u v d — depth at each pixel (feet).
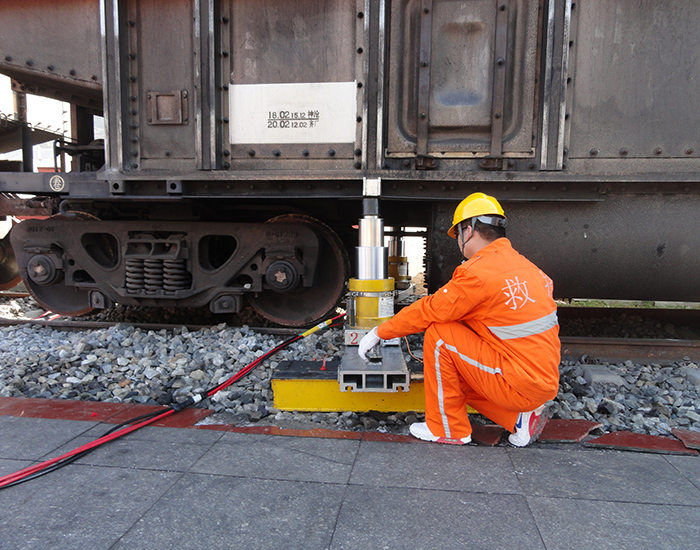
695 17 10.01
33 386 10.42
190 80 11.28
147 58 11.38
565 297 12.35
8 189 12.53
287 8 10.85
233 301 14.06
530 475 6.86
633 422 9.07
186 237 13.82
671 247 11.11
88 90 13.58
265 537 5.41
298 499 6.17
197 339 13.61
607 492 6.41
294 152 11.12
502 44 10.21
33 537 5.39
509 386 7.07
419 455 7.45
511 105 10.54
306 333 10.53
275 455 7.39
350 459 7.29
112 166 11.50
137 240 13.89
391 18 10.60
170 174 11.30
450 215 11.88
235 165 11.32
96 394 10.12
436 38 10.45
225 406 9.55
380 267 9.91
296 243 13.37
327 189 11.35
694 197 10.78
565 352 12.98
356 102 10.82
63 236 14.39
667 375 11.73
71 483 6.53
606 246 11.27
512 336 7.02
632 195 10.94
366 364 8.39
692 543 5.34
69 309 16.21
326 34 10.79
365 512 5.89
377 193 10.50
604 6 10.11
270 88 11.05
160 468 6.95
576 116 10.42
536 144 10.54
